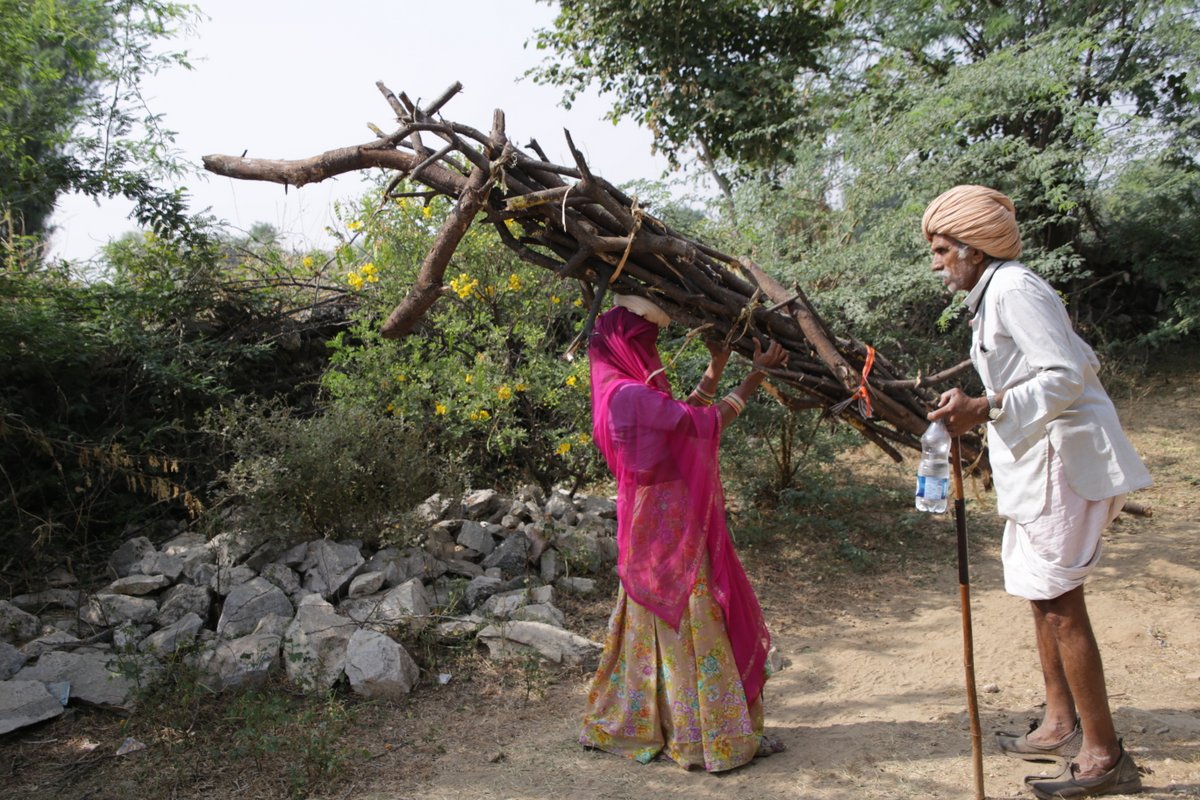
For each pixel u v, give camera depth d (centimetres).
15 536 466
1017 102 756
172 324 579
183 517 530
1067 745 310
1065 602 285
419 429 512
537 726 354
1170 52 828
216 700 369
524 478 620
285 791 311
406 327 313
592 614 459
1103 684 286
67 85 574
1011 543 304
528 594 449
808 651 427
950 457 321
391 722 359
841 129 765
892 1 878
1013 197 744
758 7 982
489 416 535
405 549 463
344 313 636
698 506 312
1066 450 279
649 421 307
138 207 564
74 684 364
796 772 312
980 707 360
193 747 337
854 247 658
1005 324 280
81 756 333
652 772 317
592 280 328
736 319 328
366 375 542
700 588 313
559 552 496
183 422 541
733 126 975
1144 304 974
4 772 323
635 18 966
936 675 393
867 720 352
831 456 590
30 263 548
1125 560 528
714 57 995
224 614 415
